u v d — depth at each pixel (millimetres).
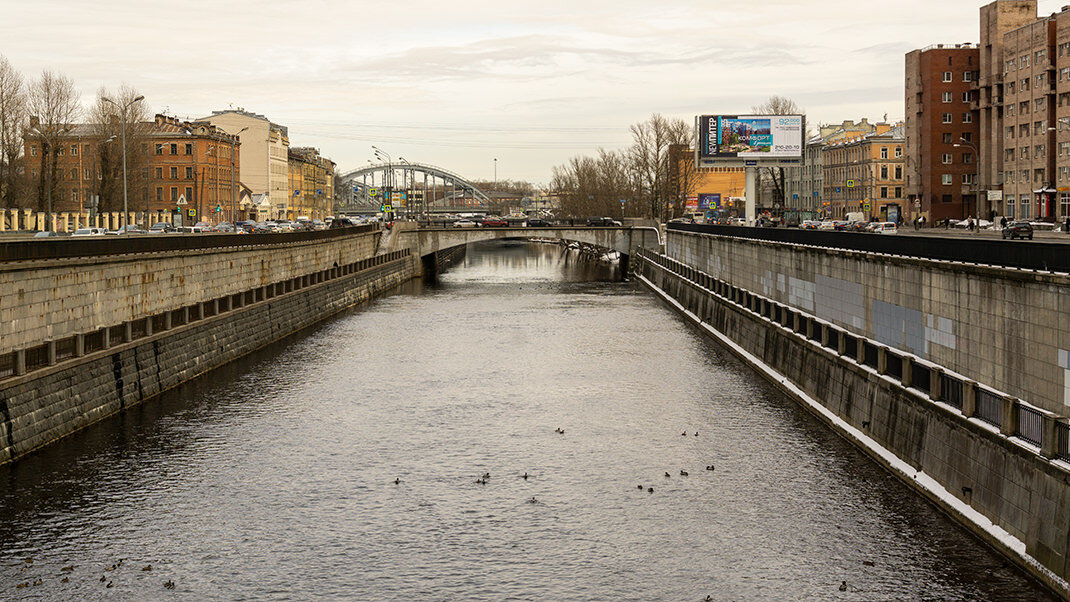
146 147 155500
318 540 35344
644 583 31844
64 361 46312
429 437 48688
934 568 31828
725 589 31312
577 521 37188
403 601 30625
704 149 135625
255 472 42750
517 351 75062
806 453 45281
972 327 37906
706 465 43688
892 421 42156
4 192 119875
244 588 31422
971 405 34906
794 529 35906
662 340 81250
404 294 125750
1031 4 151000
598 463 44281
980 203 153625
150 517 37250
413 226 155250
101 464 43125
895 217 158000
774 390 59719
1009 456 31688
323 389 59656
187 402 55344
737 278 89875
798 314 58688
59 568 32656
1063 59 132625
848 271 54312
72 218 113312
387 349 75938
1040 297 32688
